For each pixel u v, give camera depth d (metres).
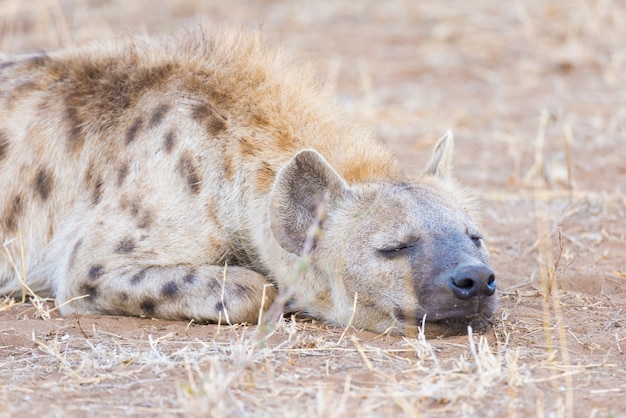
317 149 9.31
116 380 7.29
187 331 8.56
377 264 8.30
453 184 9.29
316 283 8.83
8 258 9.90
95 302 9.23
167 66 9.79
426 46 21.27
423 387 6.96
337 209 8.73
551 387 7.15
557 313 8.61
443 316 7.99
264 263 9.20
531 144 15.34
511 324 8.57
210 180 9.23
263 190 9.16
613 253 10.91
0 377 7.41
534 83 19.00
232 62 9.81
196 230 9.20
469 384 7.02
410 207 8.45
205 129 9.34
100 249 9.27
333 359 7.68
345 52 20.91
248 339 8.11
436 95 18.41
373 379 7.25
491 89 18.78
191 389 6.68
